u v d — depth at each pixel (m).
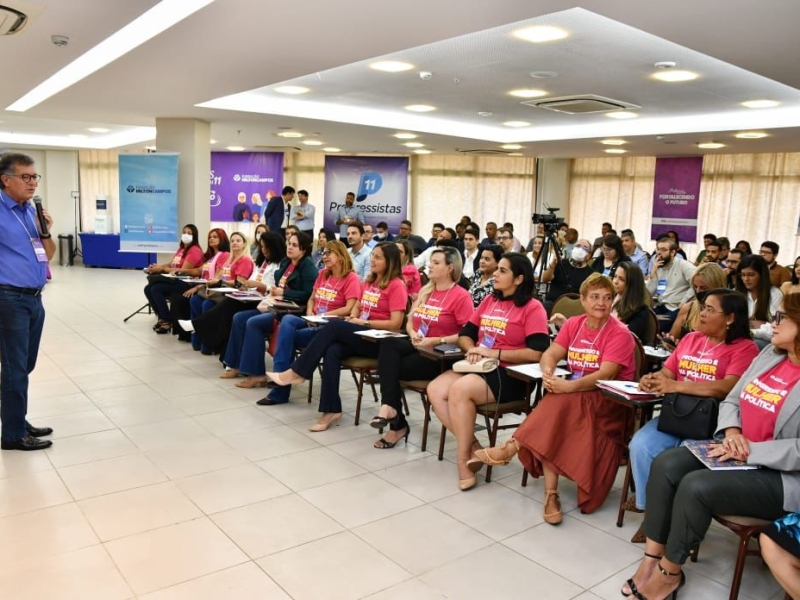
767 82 5.78
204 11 3.59
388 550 2.67
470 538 2.80
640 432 2.81
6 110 8.30
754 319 4.48
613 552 2.72
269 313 5.05
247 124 8.56
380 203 11.92
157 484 3.23
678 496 2.29
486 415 3.44
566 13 3.99
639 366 3.16
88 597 2.28
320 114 7.84
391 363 3.74
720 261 7.66
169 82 5.79
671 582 2.33
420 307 4.02
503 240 7.23
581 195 12.26
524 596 2.38
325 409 4.08
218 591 2.34
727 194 10.50
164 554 2.58
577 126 8.82
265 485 3.26
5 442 3.59
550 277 6.81
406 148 11.12
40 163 14.13
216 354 6.05
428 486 3.32
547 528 2.92
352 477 3.40
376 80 6.20
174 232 8.34
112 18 3.89
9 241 3.44
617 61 5.14
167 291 6.93
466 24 3.60
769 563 2.12
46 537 2.68
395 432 3.87
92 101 7.14
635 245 7.76
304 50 4.38
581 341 3.19
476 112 7.88
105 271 13.34
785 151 9.43
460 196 12.69
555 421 2.98
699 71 5.44
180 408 4.45
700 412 2.60
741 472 2.25
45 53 4.90
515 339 3.49
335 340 4.11
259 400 4.65
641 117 7.84
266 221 9.80
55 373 5.27
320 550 2.65
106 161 14.22
